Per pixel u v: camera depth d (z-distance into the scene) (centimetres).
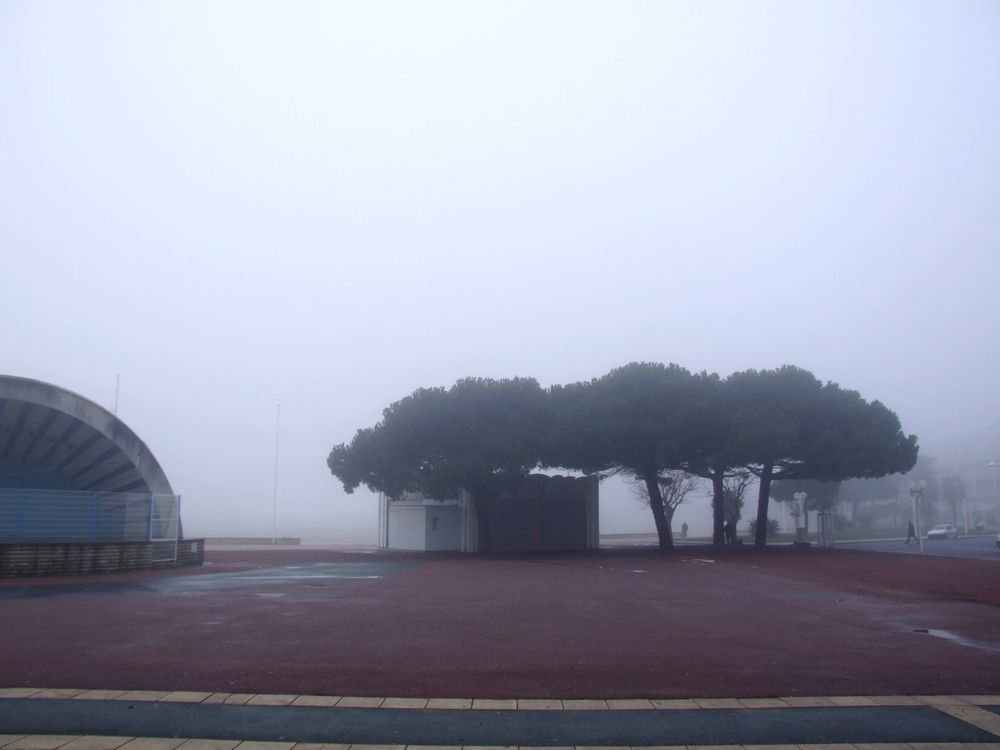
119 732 810
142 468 3177
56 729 817
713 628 1473
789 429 4172
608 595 2064
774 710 891
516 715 870
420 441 4488
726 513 6025
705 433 4256
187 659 1147
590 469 4512
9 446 3178
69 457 3238
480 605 1816
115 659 1146
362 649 1230
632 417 4316
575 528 5094
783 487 7544
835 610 1756
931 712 884
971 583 2409
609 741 790
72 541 2878
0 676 1035
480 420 4491
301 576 2697
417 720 852
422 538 5038
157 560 3047
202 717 859
